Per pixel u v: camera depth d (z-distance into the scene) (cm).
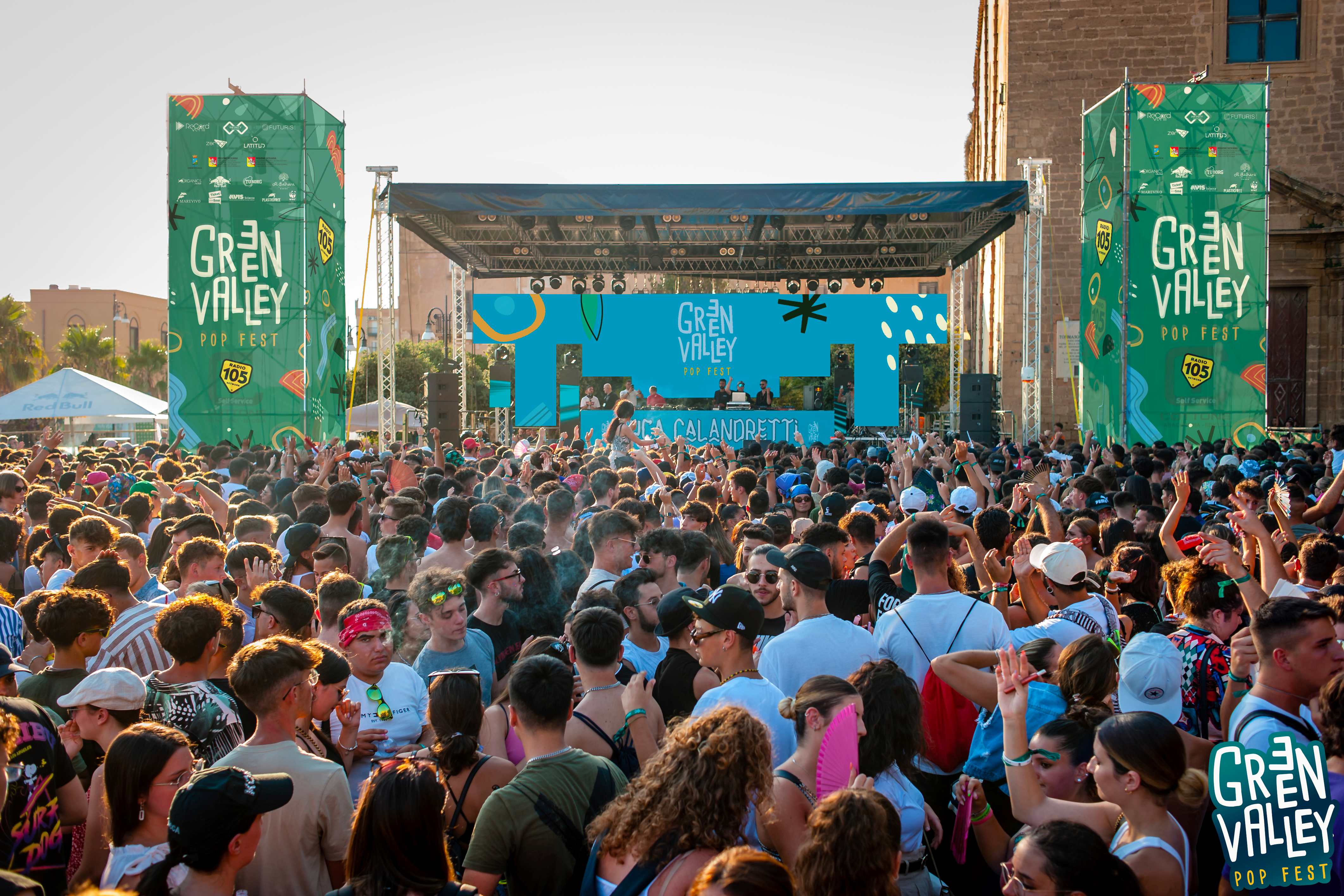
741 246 2286
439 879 266
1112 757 281
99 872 319
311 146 1619
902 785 342
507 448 1312
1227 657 416
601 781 319
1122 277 1645
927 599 429
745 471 840
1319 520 772
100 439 2584
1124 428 1639
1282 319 2428
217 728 371
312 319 1617
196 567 515
